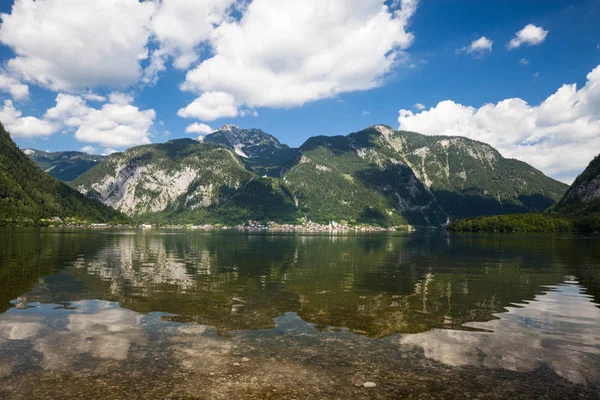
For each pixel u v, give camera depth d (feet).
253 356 42.55
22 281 94.63
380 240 434.71
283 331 53.01
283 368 39.04
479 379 36.65
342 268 138.41
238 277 110.42
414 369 39.11
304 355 43.09
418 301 76.02
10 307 65.82
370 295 82.53
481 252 230.48
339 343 47.67
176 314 62.49
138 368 38.47
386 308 69.05
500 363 41.09
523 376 37.50
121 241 309.22
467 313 65.31
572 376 37.63
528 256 197.26
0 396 31.48
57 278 100.78
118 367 38.68
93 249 208.85
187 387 34.04
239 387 34.19
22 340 47.21
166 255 185.78
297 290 88.33
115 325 54.95
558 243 341.62
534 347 46.65
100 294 79.00
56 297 75.10
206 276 111.65
